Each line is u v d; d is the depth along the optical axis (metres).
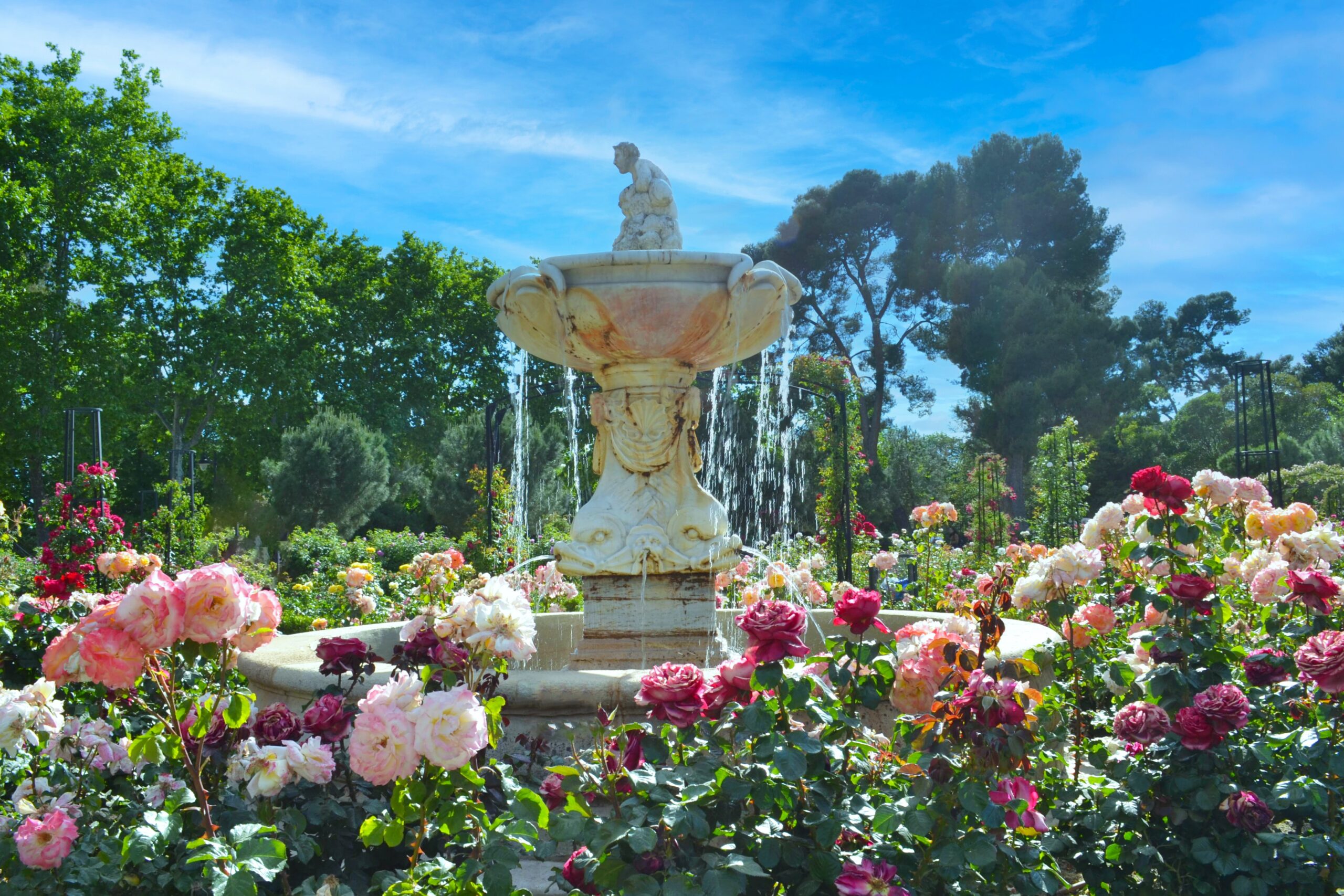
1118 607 3.98
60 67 25.66
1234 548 3.92
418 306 32.62
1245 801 2.53
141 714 3.07
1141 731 2.71
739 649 5.75
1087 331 27.66
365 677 3.46
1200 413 35.50
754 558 6.86
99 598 2.64
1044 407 26.33
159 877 2.06
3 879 2.11
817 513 13.59
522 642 2.23
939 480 31.00
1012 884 2.31
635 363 4.80
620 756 2.26
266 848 1.85
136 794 2.46
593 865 2.02
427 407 32.25
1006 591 2.42
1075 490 15.13
